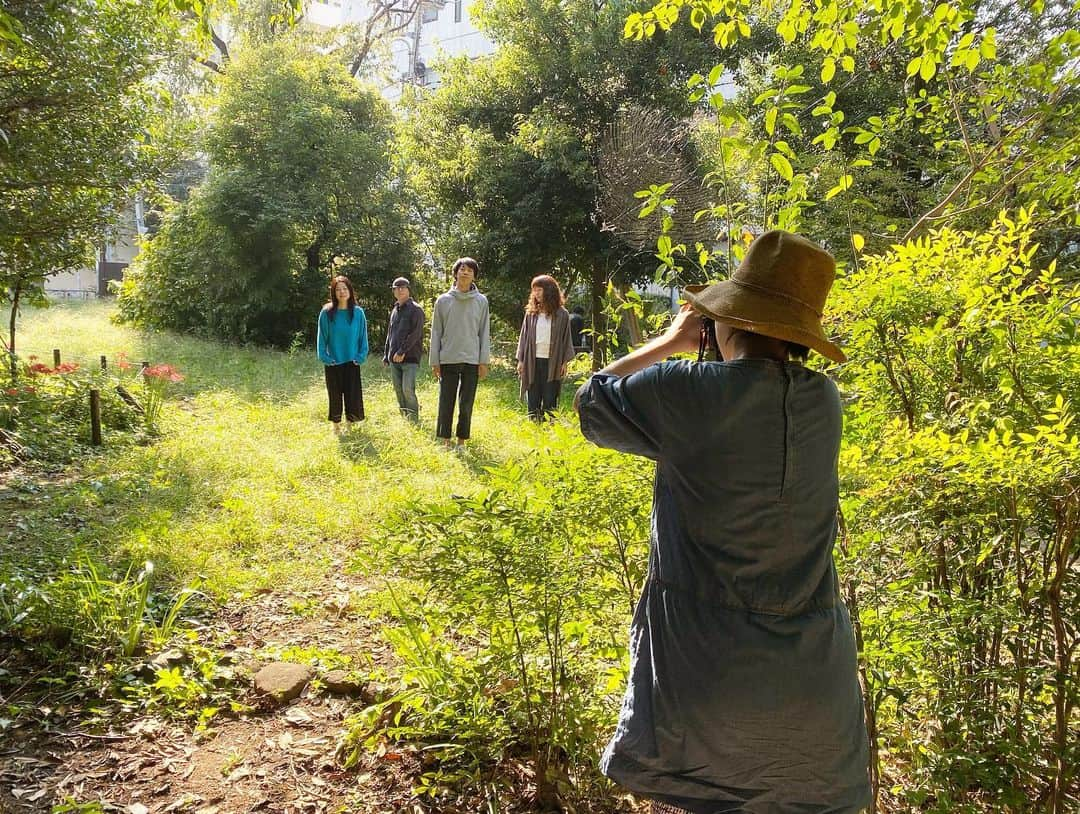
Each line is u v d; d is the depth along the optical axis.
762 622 1.69
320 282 20.28
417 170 19.11
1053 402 2.49
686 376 1.77
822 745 1.68
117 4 9.02
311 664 3.91
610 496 2.62
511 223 16.64
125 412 8.89
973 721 2.50
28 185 8.67
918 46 3.55
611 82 16.00
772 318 1.77
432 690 3.04
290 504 6.14
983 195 3.50
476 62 18.00
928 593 2.57
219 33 25.14
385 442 8.35
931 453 2.32
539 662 2.98
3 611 3.91
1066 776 2.41
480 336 8.52
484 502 2.59
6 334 15.90
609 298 3.26
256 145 20.12
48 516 5.69
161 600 4.47
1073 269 3.63
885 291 2.54
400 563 2.73
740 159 2.90
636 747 1.73
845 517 2.56
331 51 26.34
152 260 19.97
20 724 3.27
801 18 3.34
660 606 1.77
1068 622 2.45
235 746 3.25
